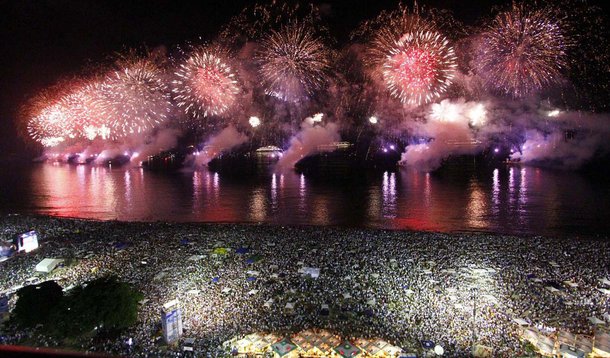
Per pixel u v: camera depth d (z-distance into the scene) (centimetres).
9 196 10850
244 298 3972
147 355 3020
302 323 3475
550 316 3512
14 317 3388
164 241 6009
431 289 4091
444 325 3388
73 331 3219
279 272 4638
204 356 3012
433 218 7781
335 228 7006
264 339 3241
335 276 4500
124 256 5328
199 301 3912
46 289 3484
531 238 5997
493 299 3828
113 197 10581
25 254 5506
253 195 10675
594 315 3522
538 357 2931
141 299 3731
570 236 6400
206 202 9806
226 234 6400
